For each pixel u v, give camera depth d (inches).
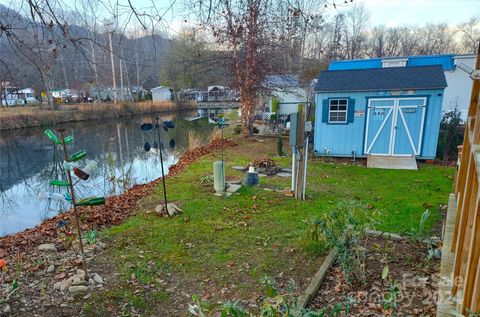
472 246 85.6
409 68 442.6
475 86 140.6
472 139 111.8
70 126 997.2
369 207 246.7
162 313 131.2
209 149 559.8
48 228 234.5
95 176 478.0
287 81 717.9
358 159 459.2
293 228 215.2
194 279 156.9
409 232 177.6
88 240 196.2
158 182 366.0
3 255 183.9
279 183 341.1
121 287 147.7
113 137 855.1
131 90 1461.6
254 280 152.8
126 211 266.5
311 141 548.7
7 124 815.1
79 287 143.0
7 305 129.0
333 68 675.4
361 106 438.9
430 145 423.2
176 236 207.5
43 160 622.2
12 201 378.0
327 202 270.8
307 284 144.9
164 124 249.8
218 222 230.8
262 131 718.5
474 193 98.7
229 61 661.9
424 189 305.3
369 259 156.5
